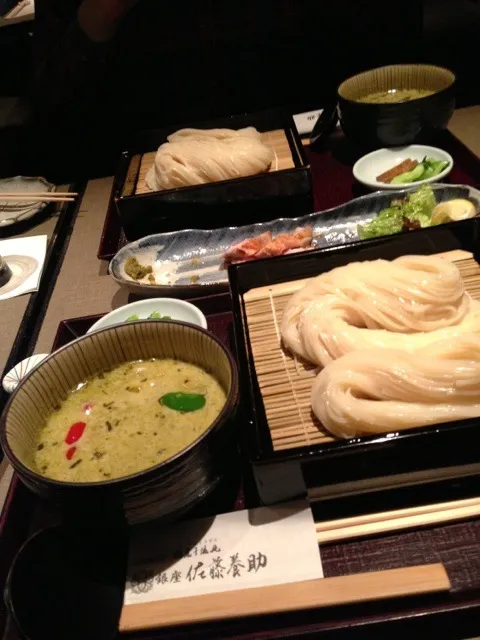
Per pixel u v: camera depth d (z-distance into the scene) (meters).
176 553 0.31
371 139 0.68
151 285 0.52
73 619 0.28
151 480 0.27
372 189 0.61
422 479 0.32
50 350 0.50
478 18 0.78
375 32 0.79
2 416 0.32
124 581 0.31
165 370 0.37
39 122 0.84
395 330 0.36
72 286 0.59
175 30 0.76
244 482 0.35
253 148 0.62
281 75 0.82
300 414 0.33
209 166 0.61
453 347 0.33
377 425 0.30
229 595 0.29
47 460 0.33
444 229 0.42
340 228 0.58
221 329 0.47
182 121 0.85
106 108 0.83
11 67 0.85
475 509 0.31
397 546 0.30
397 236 0.42
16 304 0.58
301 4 0.75
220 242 0.60
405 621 0.27
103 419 0.34
